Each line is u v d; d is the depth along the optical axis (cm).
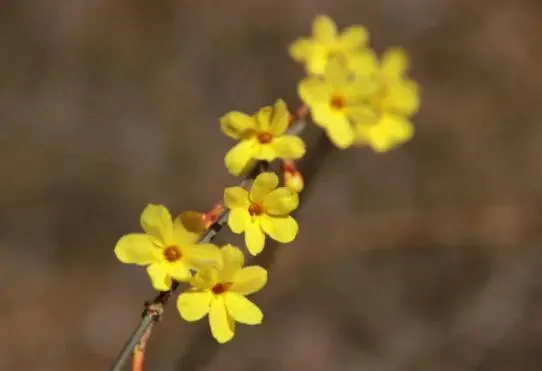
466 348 102
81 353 96
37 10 114
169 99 111
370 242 106
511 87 119
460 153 114
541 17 122
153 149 108
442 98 117
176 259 52
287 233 53
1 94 108
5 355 94
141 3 116
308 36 117
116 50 113
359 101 57
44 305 97
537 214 110
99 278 100
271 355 98
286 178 54
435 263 106
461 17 122
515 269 107
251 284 52
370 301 103
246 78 114
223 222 53
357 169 109
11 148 105
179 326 91
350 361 100
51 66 111
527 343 103
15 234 101
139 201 104
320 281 103
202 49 115
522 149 115
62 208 103
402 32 121
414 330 103
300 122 57
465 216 109
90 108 109
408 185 110
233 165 54
